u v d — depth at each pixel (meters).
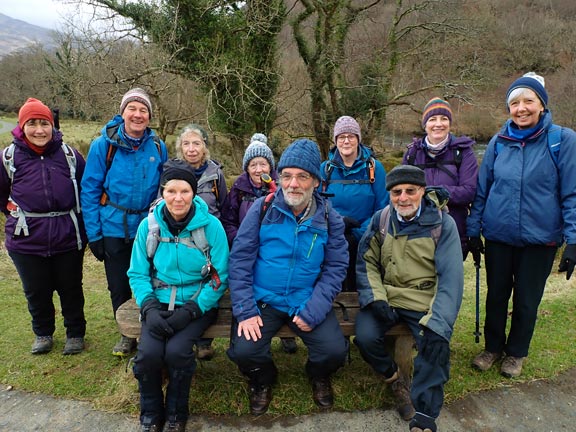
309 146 2.32
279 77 10.51
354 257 3.00
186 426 2.37
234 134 10.58
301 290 2.42
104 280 5.19
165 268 2.36
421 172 2.31
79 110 10.64
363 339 2.38
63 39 9.45
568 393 2.70
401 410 2.43
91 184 2.82
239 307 2.35
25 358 3.04
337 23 10.81
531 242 2.59
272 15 9.63
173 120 10.42
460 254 2.38
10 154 2.75
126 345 3.07
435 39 11.67
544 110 2.60
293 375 2.78
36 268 2.89
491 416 2.48
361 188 2.98
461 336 3.45
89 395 2.64
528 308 2.73
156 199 2.86
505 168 2.62
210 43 9.48
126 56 9.39
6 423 2.41
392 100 11.84
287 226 2.39
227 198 3.17
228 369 2.84
